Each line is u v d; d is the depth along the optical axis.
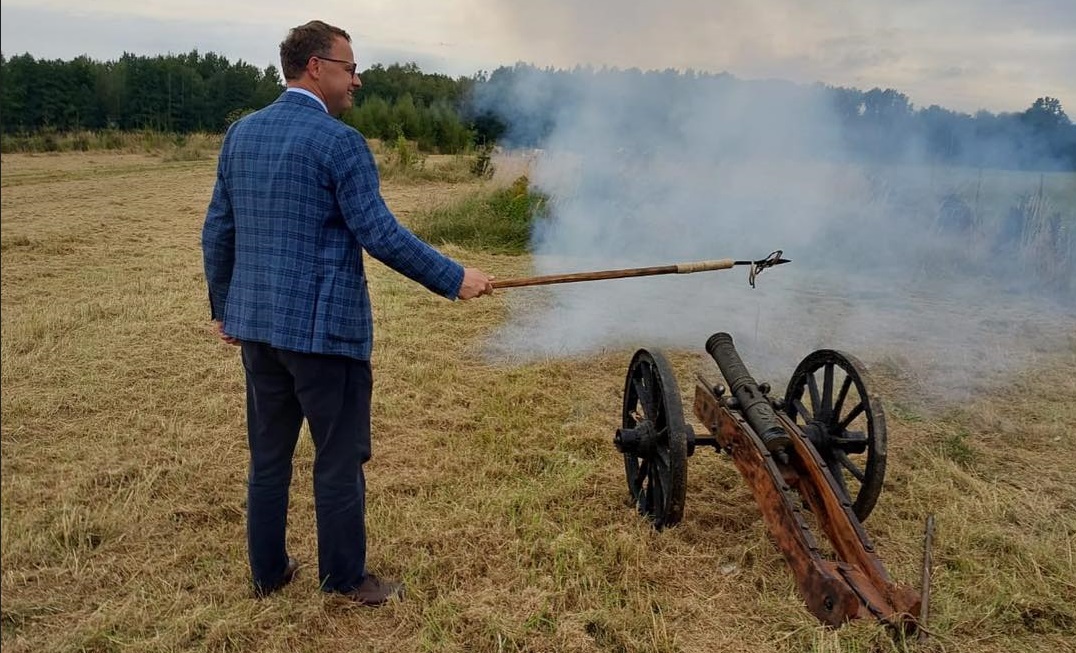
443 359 6.21
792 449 3.53
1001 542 3.61
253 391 2.90
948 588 3.25
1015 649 2.92
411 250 2.77
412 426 4.89
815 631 2.86
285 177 2.65
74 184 17.89
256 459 3.01
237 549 3.43
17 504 3.76
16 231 10.99
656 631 2.91
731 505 4.00
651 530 3.65
